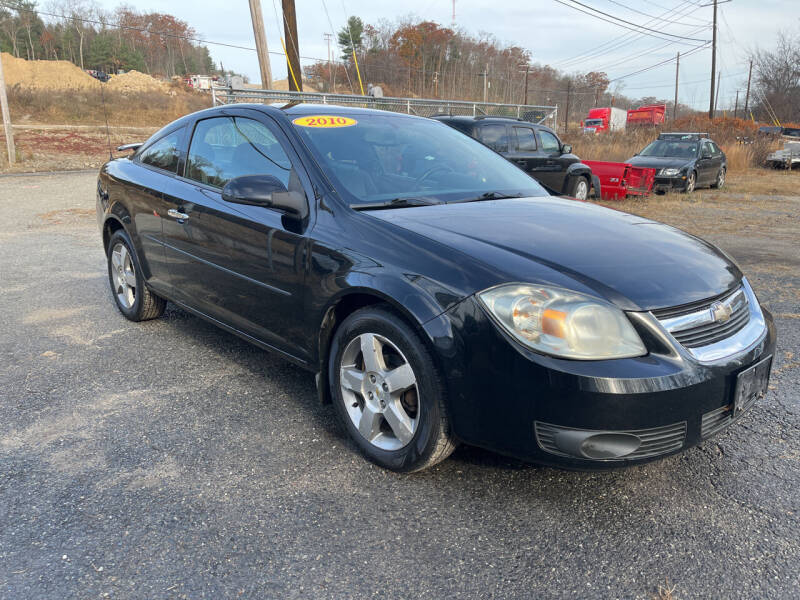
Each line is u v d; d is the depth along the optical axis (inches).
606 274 89.8
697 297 89.7
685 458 106.9
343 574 78.8
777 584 77.2
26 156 824.9
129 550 82.8
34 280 228.8
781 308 197.2
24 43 4109.3
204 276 138.9
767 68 2364.7
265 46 606.9
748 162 888.3
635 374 81.0
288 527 88.0
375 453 103.1
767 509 92.7
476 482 99.7
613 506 93.4
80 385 135.7
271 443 111.6
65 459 105.4
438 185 127.2
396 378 97.3
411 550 83.5
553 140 452.8
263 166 127.0
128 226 166.9
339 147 123.8
